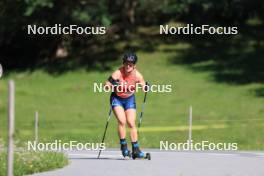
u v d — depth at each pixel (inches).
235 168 1285.7
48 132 3233.3
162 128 3324.3
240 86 4685.0
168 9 5403.5
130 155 1446.9
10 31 5378.9
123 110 1432.1
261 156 1588.3
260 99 4350.4
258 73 4955.7
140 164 1333.7
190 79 4877.0
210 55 5408.5
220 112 4040.4
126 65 1398.9
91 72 5226.4
